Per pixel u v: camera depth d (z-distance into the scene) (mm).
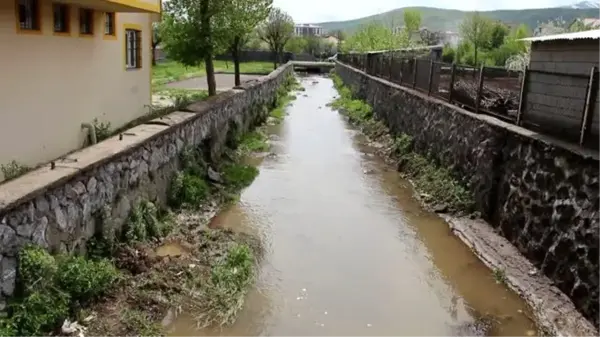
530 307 6484
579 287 6230
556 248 6863
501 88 9773
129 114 14008
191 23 15656
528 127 8516
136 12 12680
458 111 10898
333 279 7188
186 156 9992
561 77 7598
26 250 5027
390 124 17109
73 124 10898
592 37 7348
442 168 11266
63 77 10422
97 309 5707
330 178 12273
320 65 54000
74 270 5555
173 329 5770
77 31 10930
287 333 5859
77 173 5938
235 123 14672
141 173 7910
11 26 8695
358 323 6129
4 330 4562
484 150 9312
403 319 6250
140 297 6109
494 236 8523
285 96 28422
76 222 6031
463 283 7176
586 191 6410
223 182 11031
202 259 7379
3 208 4664
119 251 6852
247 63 54250
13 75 8828
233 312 6152
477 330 6039
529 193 7797
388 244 8469
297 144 16156
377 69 22734
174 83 30141
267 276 7191
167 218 8539
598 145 6734
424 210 10102
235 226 8914
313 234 8758
